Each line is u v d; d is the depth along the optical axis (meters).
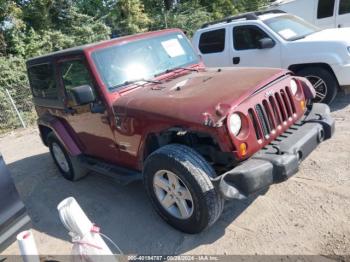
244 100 3.13
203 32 7.78
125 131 3.78
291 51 6.41
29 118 10.69
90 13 16.38
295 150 3.20
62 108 4.77
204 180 3.07
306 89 4.00
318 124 3.66
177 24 17.66
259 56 6.85
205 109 3.05
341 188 3.76
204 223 3.19
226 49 7.35
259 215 3.58
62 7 15.14
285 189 3.93
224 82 3.57
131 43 4.26
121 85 3.97
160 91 3.70
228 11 20.55
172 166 3.20
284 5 10.62
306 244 3.06
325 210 3.45
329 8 9.72
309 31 7.06
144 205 4.20
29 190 5.41
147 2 18.61
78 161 4.97
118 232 3.77
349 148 4.63
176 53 4.59
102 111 3.97
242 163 3.10
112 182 5.02
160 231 3.63
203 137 3.40
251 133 3.11
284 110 3.53
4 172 3.34
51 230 4.13
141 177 3.84
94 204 4.47
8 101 10.60
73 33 15.13
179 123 3.15
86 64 3.97
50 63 4.68
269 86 3.44
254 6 20.64
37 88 5.35
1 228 3.23
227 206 3.79
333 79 6.16
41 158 6.89
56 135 5.00
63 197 4.89
